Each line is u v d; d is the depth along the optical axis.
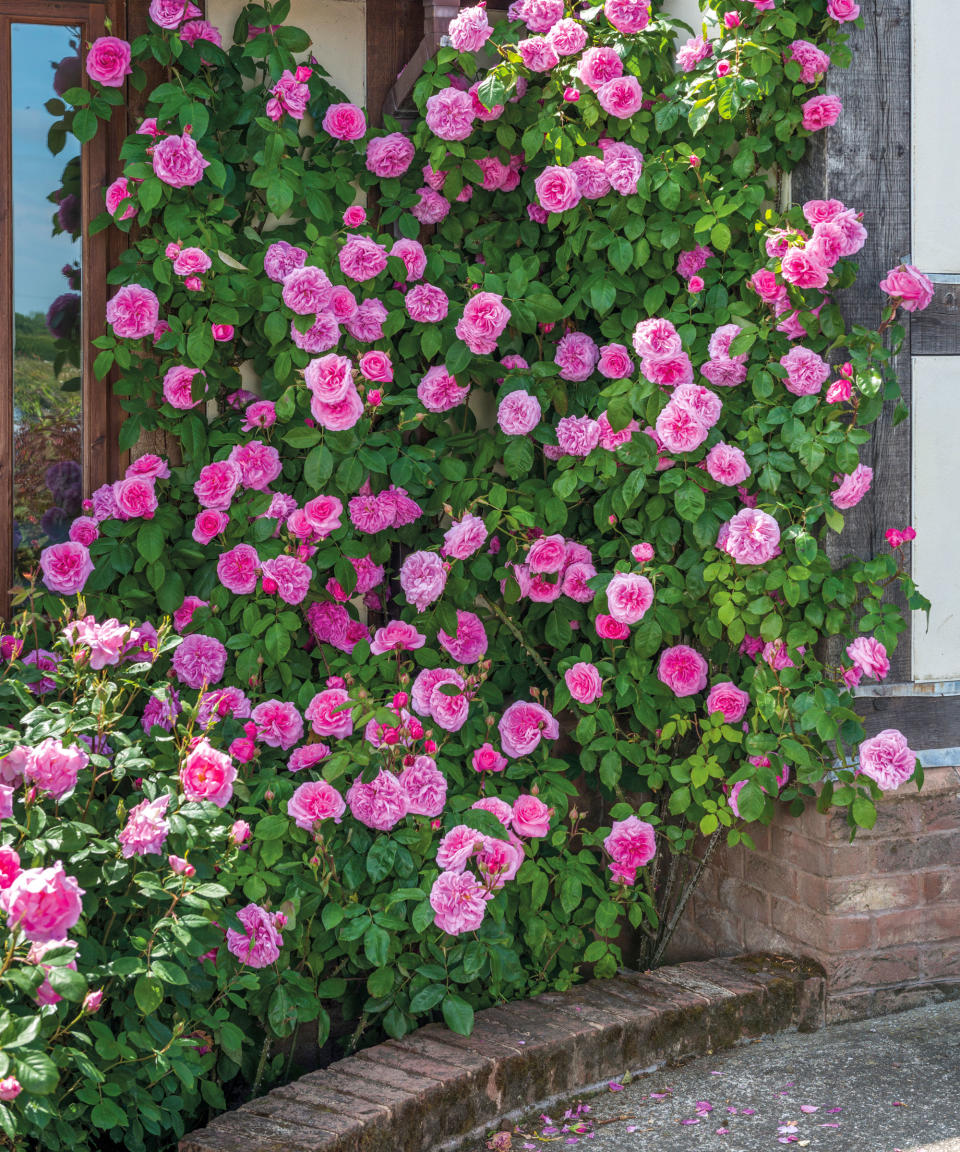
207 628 3.29
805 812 3.35
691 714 3.58
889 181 3.29
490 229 3.59
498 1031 3.04
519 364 3.53
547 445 3.49
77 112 3.25
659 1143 2.74
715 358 3.25
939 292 3.34
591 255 3.42
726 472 3.18
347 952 3.13
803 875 3.38
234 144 3.39
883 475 3.31
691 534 3.37
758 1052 3.20
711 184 3.36
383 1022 3.08
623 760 3.62
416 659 3.29
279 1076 3.13
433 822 3.15
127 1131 2.64
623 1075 3.08
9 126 3.32
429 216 3.54
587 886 3.58
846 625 3.27
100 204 3.38
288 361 3.29
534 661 3.66
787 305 3.20
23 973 2.05
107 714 2.68
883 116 3.27
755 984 3.28
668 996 3.23
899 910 3.36
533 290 3.39
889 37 3.26
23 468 3.39
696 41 3.35
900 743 3.18
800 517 3.24
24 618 2.98
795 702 3.21
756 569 3.23
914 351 3.32
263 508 3.29
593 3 3.43
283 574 3.23
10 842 2.34
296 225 3.48
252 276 3.33
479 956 3.07
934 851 3.40
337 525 3.23
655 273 3.41
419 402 3.44
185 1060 2.61
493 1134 2.84
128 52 3.25
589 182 3.39
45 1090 2.01
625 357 3.39
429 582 3.23
